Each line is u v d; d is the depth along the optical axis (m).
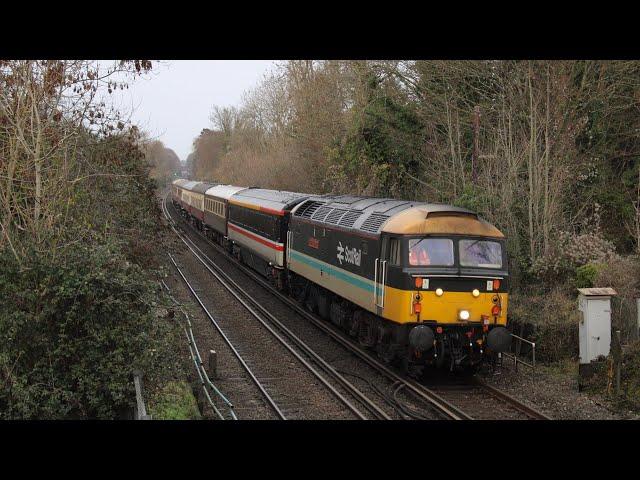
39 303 11.88
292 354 16.48
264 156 51.38
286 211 24.30
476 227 14.09
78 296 11.91
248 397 13.27
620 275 15.70
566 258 17.64
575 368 14.45
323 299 19.83
